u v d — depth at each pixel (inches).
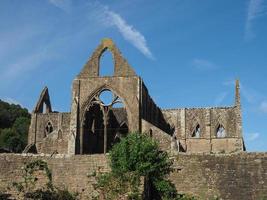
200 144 3654.0
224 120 3673.7
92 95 2832.2
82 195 1705.2
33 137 3919.8
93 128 3016.7
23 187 1745.8
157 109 3518.7
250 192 1695.4
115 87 2810.0
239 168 1729.8
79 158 1768.0
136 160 1689.2
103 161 1743.4
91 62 2883.9
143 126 2748.5
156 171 1720.0
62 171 1763.0
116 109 3319.4
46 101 4217.5
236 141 3592.5
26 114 7057.1
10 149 5477.4
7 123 6619.1
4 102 6963.6
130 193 1562.5
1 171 1780.3
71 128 2773.1
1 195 1700.3
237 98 3683.6
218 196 1710.1
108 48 2896.2
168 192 1705.2
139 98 2775.6
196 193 1722.4
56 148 3117.6
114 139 3061.0
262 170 1711.4
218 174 1733.5
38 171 1771.7
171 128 3740.2
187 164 1752.0
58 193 1685.5
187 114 3742.6
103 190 1625.2
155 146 1758.1
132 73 2819.9
